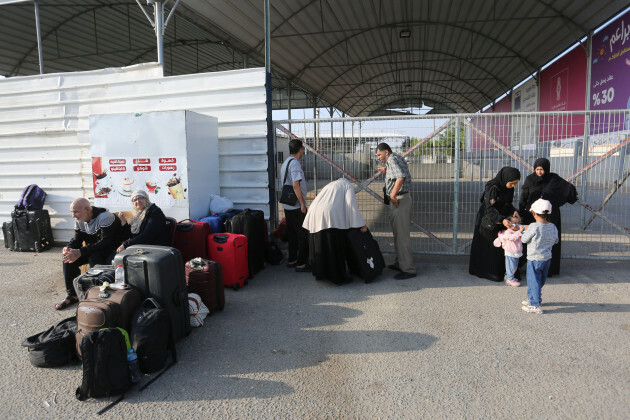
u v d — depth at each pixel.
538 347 3.21
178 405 2.58
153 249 3.39
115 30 15.95
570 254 5.41
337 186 4.80
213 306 3.97
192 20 11.18
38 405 2.60
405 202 4.93
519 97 21.77
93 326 2.92
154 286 3.18
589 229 7.62
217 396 2.67
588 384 2.70
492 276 4.84
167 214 5.50
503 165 6.09
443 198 8.98
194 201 5.52
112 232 4.38
